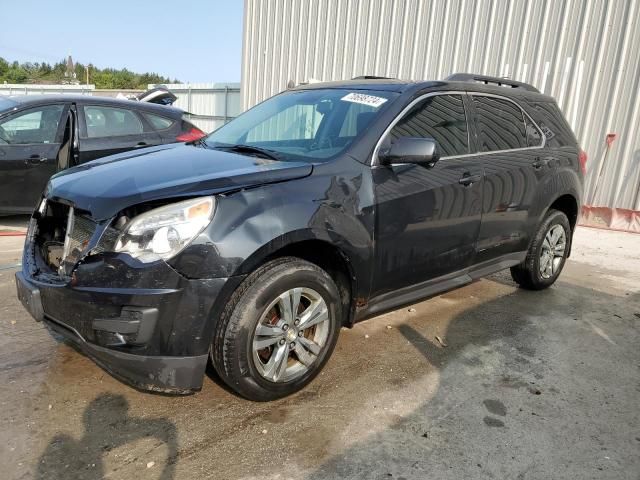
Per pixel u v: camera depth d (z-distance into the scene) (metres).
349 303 3.10
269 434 2.53
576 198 4.83
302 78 11.36
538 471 2.35
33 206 6.06
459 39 8.87
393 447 2.47
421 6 9.25
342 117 3.38
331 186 2.84
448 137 3.58
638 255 6.38
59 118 6.11
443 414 2.76
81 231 2.56
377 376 3.13
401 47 9.59
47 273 2.70
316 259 2.97
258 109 4.12
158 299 2.32
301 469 2.29
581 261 6.05
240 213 2.49
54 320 2.57
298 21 11.27
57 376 2.95
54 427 2.50
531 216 4.32
